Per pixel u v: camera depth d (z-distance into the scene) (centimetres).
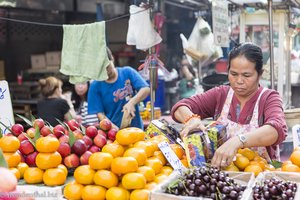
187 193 170
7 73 796
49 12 808
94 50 343
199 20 497
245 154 216
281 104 232
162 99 603
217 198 168
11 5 469
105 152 194
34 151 211
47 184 197
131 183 180
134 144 204
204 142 210
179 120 253
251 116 236
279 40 472
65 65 347
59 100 464
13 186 147
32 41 814
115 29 816
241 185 178
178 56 922
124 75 384
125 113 360
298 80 593
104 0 806
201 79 548
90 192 184
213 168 183
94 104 387
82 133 225
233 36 513
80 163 212
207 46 496
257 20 480
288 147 371
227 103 245
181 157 220
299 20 570
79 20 843
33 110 658
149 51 369
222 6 395
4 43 782
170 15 959
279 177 191
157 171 199
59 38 845
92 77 344
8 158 202
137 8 350
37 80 761
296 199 160
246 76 226
